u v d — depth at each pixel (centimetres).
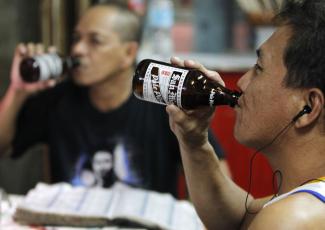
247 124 80
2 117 177
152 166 168
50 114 178
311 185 69
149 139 168
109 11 168
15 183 246
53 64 156
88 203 127
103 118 171
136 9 234
